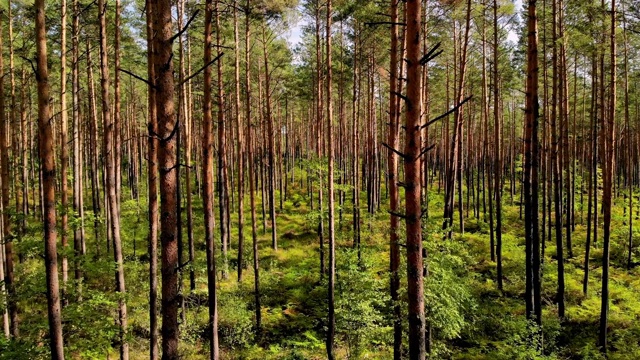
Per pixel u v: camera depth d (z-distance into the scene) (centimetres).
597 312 1625
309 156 4106
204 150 1254
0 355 889
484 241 2383
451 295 1174
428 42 2089
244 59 2209
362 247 2041
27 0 1559
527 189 1352
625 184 3709
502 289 1850
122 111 3753
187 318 1612
